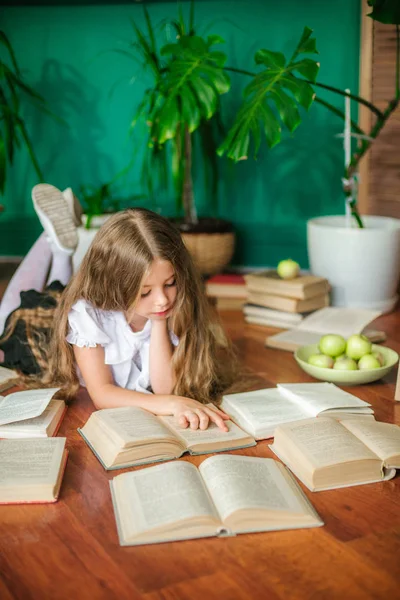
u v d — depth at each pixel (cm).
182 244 210
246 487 157
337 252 322
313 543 147
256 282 310
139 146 401
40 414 193
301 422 187
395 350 278
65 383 224
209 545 146
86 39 393
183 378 214
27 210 419
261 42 372
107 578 136
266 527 151
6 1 388
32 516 157
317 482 167
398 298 347
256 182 392
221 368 245
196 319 215
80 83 399
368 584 135
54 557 143
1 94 366
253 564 140
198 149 396
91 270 206
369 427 188
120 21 388
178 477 159
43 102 389
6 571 139
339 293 328
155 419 191
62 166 412
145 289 198
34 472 167
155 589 133
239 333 300
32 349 237
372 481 172
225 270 402
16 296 271
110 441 180
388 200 365
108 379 210
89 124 404
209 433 189
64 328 214
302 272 395
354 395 229
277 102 289
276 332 300
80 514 158
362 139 323
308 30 297
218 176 396
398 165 358
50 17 393
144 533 146
